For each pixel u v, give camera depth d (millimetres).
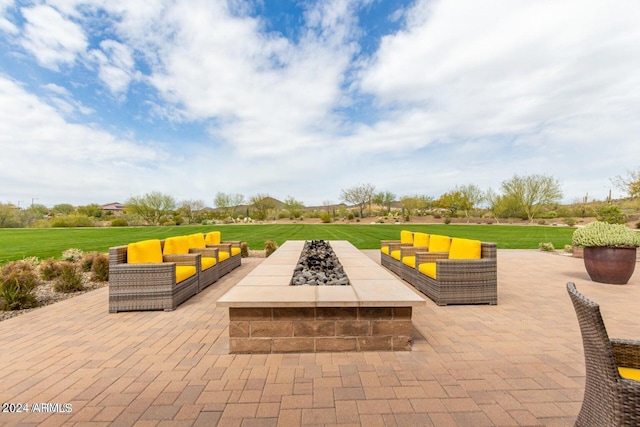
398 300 2555
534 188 29500
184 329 3227
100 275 5797
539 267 7160
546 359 2494
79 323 3430
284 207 41938
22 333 3123
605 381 1230
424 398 1935
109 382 2143
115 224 28797
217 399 1922
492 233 17812
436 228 22828
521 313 3756
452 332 3105
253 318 2594
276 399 1920
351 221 37531
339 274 3686
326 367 2348
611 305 4055
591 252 5473
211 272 5441
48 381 2158
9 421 1713
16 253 9594
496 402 1890
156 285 3871
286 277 3498
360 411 1797
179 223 33219
